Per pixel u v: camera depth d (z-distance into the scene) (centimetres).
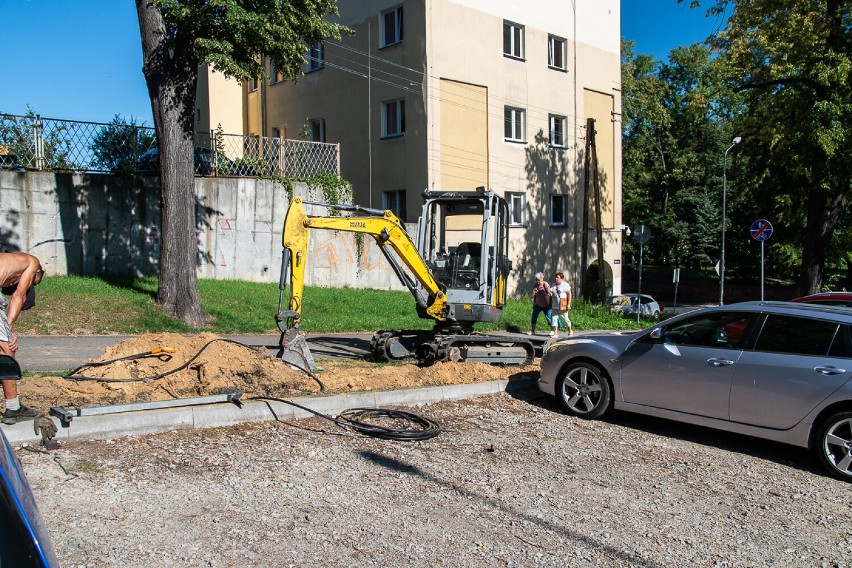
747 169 2773
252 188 1980
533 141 2733
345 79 2602
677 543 479
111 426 614
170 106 1384
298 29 1438
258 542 436
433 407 834
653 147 5106
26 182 1641
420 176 2356
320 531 459
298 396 775
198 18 1332
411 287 1076
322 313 1698
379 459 618
